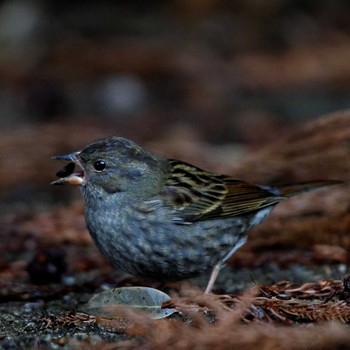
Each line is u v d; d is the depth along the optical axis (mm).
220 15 22438
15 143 14930
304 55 19047
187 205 9398
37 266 9992
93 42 20453
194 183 9648
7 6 22016
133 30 21688
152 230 9234
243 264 10562
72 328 7707
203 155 14875
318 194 11633
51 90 18750
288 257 10516
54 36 20969
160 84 19406
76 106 18656
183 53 20078
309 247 10953
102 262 10805
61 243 11547
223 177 10031
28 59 19734
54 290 9461
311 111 18172
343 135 11836
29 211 13492
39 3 22234
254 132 17266
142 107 18641
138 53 19578
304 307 7477
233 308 7582
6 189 14781
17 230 11789
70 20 21859
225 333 6398
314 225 10969
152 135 16859
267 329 6457
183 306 7734
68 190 14898
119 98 18797
